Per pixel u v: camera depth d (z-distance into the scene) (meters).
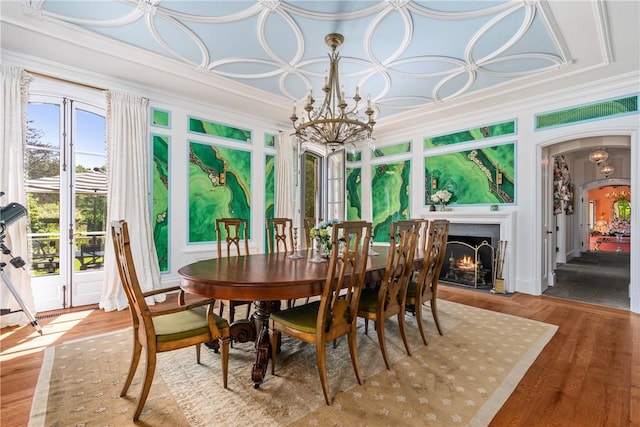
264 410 1.72
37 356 2.36
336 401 1.80
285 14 2.61
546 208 4.70
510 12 2.54
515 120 4.43
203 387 1.95
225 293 1.83
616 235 12.18
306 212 6.29
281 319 2.03
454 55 3.23
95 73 3.57
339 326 1.93
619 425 1.60
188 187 4.38
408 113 4.94
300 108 4.75
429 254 2.60
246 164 5.05
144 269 3.82
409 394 1.87
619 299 4.04
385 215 6.08
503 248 4.38
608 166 7.92
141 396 1.63
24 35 2.83
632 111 3.53
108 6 2.51
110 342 2.62
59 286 3.51
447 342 2.65
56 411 1.70
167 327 1.80
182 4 2.50
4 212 2.75
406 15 2.60
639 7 2.40
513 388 1.94
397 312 2.40
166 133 4.17
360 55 3.25
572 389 1.93
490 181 4.67
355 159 6.64
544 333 2.85
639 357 2.37
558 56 3.18
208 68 3.55
